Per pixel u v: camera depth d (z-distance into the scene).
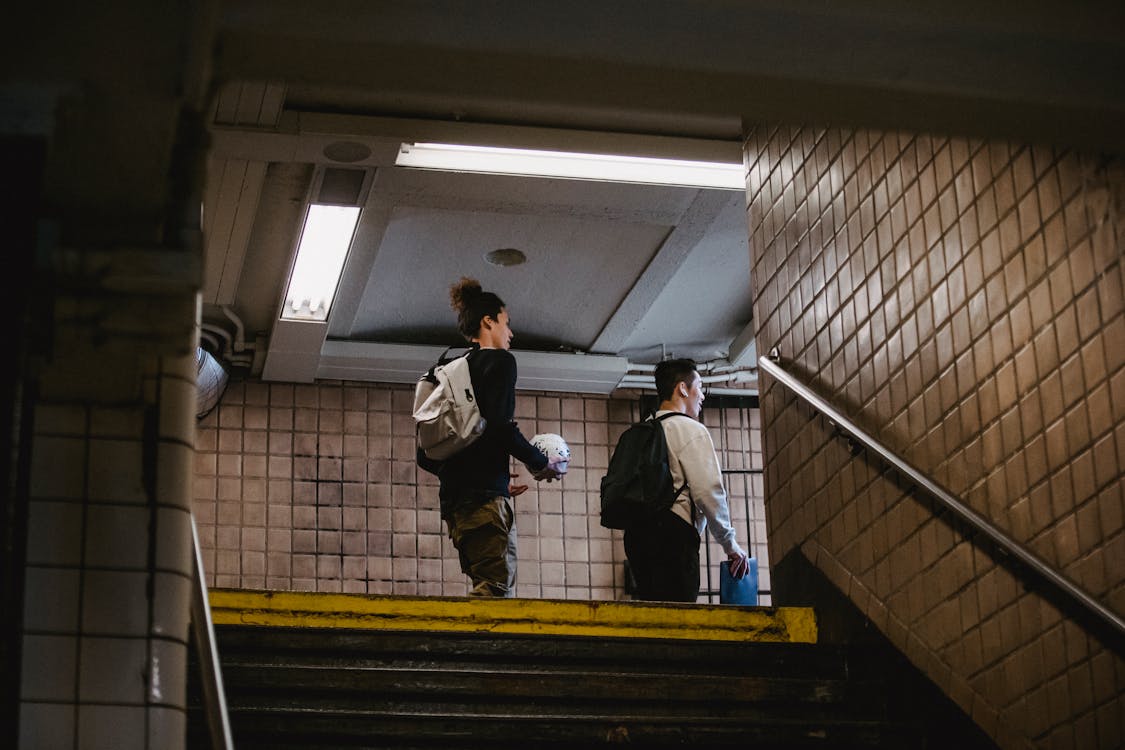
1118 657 3.61
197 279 2.46
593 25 2.57
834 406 4.91
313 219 7.71
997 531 3.93
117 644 2.42
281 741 3.73
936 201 4.54
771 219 5.80
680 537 5.48
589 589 10.18
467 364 5.41
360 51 2.57
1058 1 2.64
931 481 4.23
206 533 9.59
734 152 7.21
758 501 10.50
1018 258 4.11
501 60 2.62
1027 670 3.93
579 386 10.34
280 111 6.48
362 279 8.78
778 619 4.93
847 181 5.14
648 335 10.10
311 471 9.87
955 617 4.25
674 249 8.47
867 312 4.92
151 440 2.52
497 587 5.28
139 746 2.38
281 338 9.17
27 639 2.39
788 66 2.69
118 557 2.46
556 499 10.30
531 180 7.44
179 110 2.39
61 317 2.48
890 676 4.48
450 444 5.30
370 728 3.77
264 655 4.13
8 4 2.25
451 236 8.47
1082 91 2.82
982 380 4.24
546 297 9.38
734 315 9.83
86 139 2.36
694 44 2.62
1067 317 3.88
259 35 2.51
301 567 9.68
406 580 9.84
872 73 2.73
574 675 4.10
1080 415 3.81
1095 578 3.72
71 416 2.50
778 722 4.01
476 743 3.81
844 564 4.88
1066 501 3.85
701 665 4.42
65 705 2.38
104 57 2.28
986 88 2.79
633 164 7.28
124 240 2.50
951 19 2.62
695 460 5.50
